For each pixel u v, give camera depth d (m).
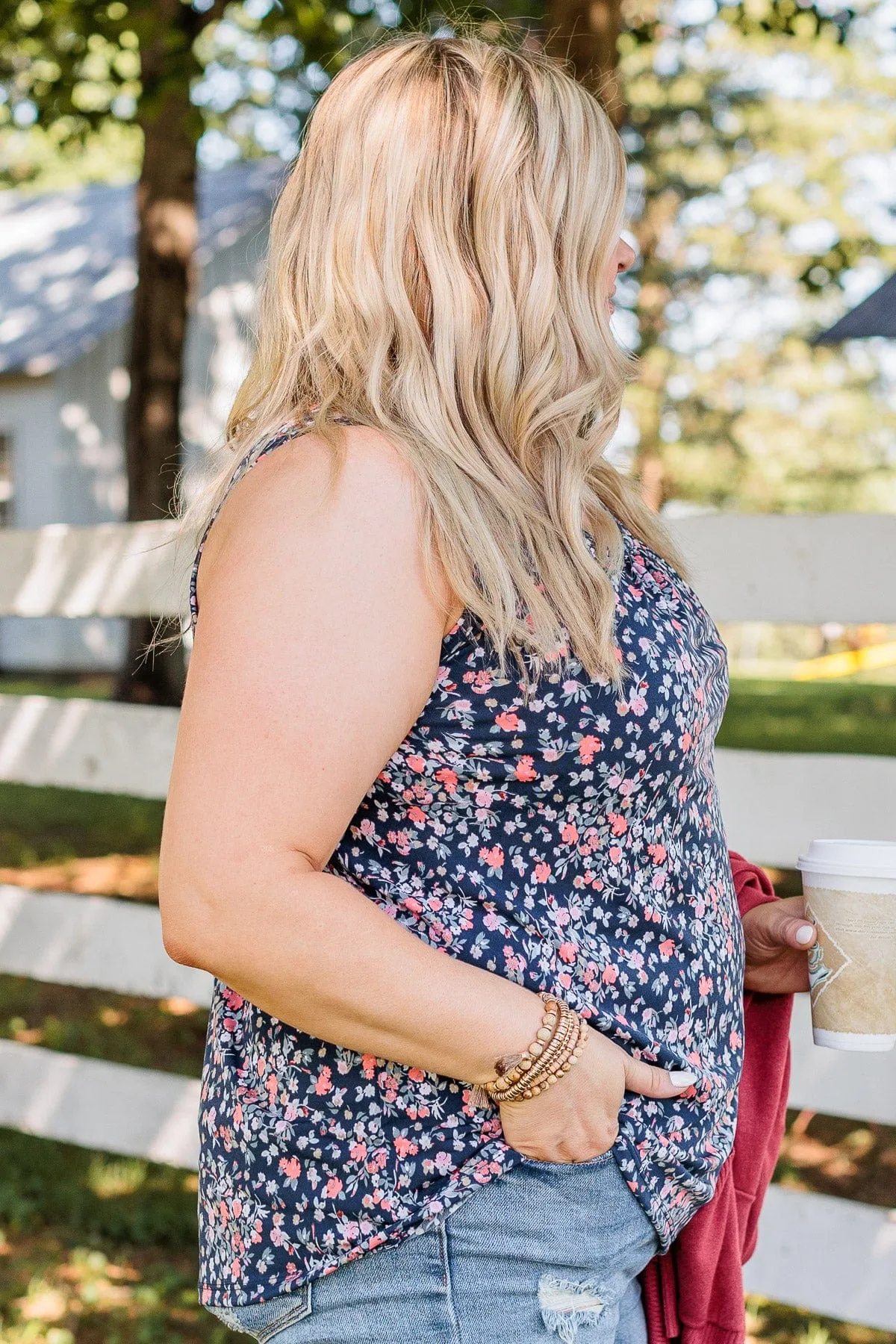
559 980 1.25
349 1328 1.26
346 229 1.28
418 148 1.28
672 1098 1.32
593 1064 1.22
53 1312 3.10
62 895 3.56
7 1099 3.69
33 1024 5.16
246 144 22.88
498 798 1.25
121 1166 3.84
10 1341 2.95
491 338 1.27
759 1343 2.90
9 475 17.84
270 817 1.13
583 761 1.25
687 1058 1.34
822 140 24.91
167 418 10.02
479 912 1.25
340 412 1.25
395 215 1.27
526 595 1.22
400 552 1.18
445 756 1.24
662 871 1.34
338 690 1.15
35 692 15.03
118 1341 2.96
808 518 2.57
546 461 1.29
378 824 1.26
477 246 1.27
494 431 1.28
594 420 1.35
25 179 29.31
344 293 1.28
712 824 1.44
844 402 30.00
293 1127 1.28
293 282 1.35
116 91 7.63
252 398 1.40
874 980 1.51
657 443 22.81
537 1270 1.25
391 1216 1.25
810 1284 2.64
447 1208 1.24
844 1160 3.86
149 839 8.19
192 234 10.02
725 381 28.53
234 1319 1.35
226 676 1.15
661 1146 1.30
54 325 17.42
